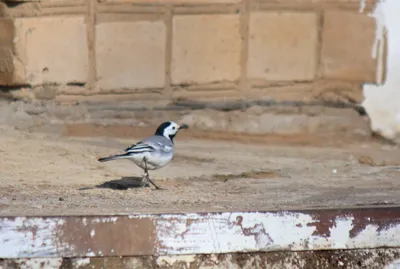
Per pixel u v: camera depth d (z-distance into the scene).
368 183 12.78
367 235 10.22
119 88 15.78
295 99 16.41
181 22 15.87
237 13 16.02
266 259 9.98
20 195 11.09
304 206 10.65
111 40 15.64
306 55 16.36
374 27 16.42
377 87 16.41
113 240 9.59
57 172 12.65
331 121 16.23
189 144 15.34
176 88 16.03
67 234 9.51
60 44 15.38
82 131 15.12
